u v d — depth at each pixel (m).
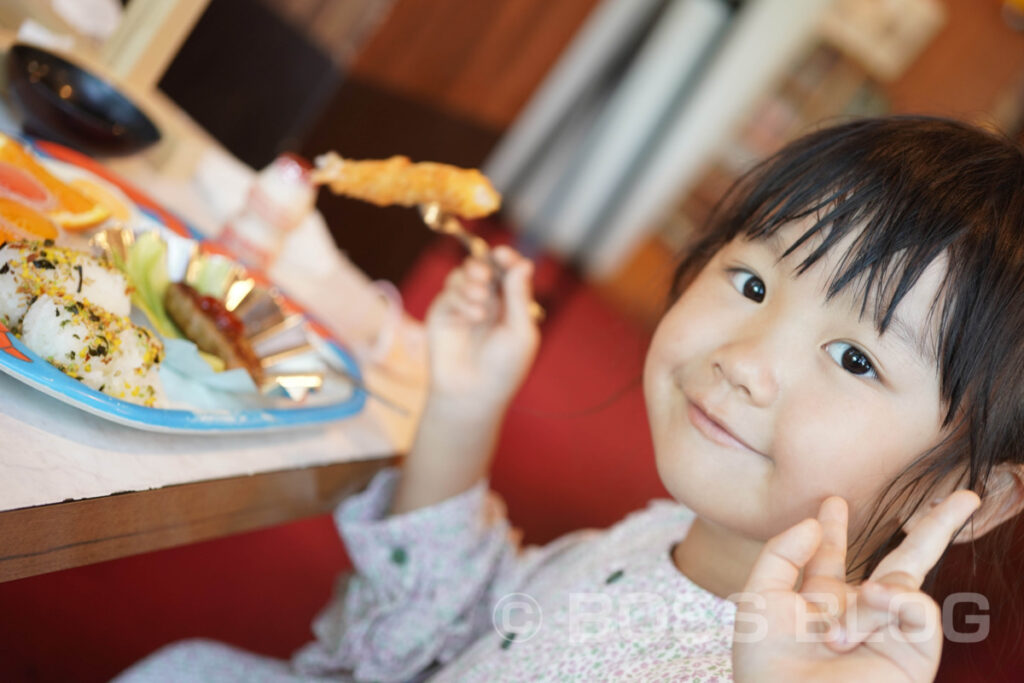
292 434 0.92
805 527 0.54
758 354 0.68
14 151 0.89
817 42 5.19
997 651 0.95
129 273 0.87
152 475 0.71
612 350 4.24
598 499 2.81
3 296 0.71
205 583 1.71
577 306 4.72
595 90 4.90
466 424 1.03
